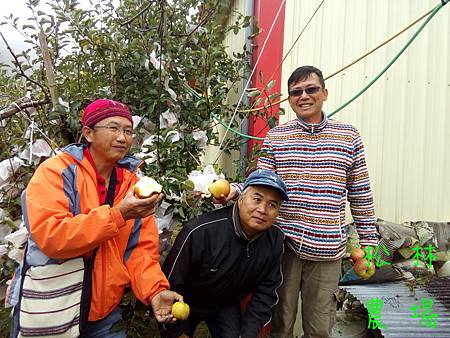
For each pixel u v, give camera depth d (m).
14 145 2.39
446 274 2.55
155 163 2.17
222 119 3.04
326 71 3.02
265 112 2.66
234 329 1.86
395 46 3.02
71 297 1.42
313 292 1.98
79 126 2.33
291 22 3.00
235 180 2.51
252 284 1.83
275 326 2.08
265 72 2.99
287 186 1.96
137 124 2.42
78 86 2.54
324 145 1.92
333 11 3.01
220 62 2.94
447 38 3.03
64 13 2.58
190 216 2.09
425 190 3.07
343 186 1.91
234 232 1.70
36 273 1.40
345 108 3.04
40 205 1.37
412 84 3.05
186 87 2.60
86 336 1.56
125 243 1.58
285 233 1.94
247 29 3.13
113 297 1.53
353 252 2.01
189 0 2.69
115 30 2.59
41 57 2.69
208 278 1.73
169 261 1.74
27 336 1.39
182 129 2.56
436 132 3.07
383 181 3.05
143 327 1.88
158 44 2.53
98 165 1.55
